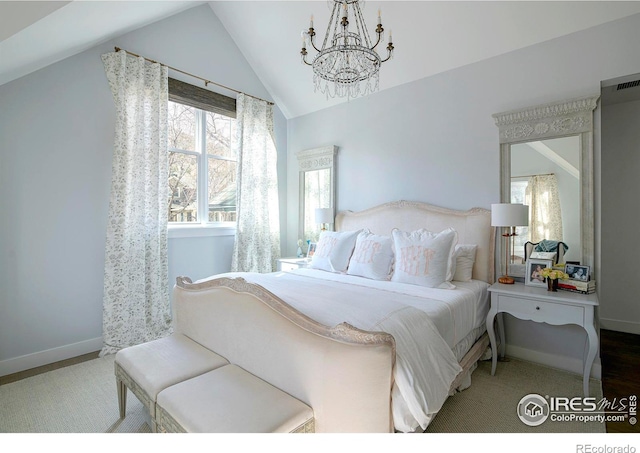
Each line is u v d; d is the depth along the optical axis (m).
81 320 2.84
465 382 2.21
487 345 2.62
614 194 3.45
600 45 2.40
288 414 1.30
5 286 2.47
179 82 3.51
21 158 2.53
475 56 2.96
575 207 2.52
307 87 4.14
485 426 1.79
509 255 2.82
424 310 1.90
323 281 2.74
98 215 2.92
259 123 4.28
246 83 4.21
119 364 1.85
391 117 3.60
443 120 3.20
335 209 4.13
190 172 3.76
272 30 3.68
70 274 2.78
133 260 3.01
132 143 3.04
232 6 3.66
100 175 2.93
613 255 3.45
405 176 3.49
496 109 2.88
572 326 2.52
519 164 2.77
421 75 3.32
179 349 1.96
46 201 2.65
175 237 3.55
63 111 2.72
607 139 3.48
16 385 2.29
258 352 1.65
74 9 1.93
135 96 3.06
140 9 2.68
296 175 4.67
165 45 3.39
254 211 4.20
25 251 2.56
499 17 2.63
